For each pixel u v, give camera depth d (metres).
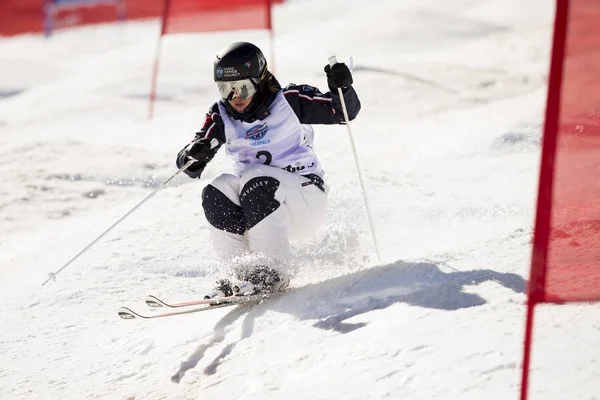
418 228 17.92
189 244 18.84
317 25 73.25
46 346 14.13
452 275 12.56
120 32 84.56
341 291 13.02
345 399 9.48
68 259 18.44
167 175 27.50
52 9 84.81
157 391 11.72
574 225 9.29
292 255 14.44
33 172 28.36
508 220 17.83
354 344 10.91
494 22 63.41
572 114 8.41
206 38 65.44
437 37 58.72
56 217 23.92
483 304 11.12
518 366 9.12
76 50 73.88
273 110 14.12
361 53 54.38
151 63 53.47
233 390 10.75
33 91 49.41
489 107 31.03
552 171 8.29
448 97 37.22
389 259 15.57
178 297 15.85
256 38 64.00
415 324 10.90
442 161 24.20
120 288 16.45
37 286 17.05
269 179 13.97
